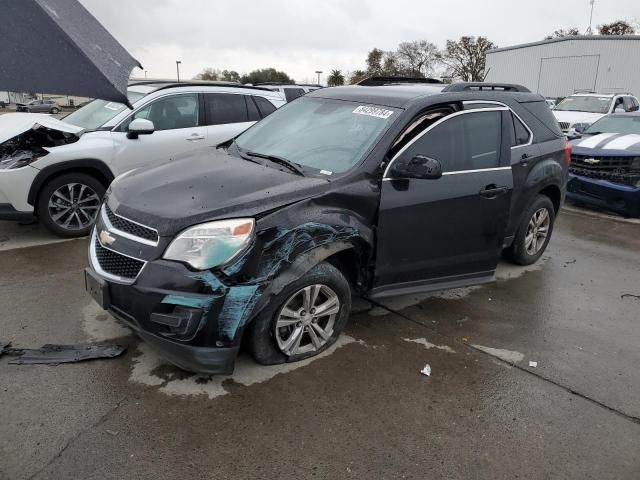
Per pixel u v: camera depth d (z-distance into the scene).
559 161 5.46
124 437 2.74
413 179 3.76
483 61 59.06
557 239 6.84
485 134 4.35
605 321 4.48
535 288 5.11
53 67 1.34
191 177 3.53
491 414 3.13
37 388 3.10
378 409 3.10
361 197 3.52
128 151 6.09
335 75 58.81
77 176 5.77
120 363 3.39
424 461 2.71
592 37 33.84
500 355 3.81
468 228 4.14
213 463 2.61
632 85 33.06
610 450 2.89
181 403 3.03
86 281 3.32
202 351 2.96
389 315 4.33
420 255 3.95
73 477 2.47
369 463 2.67
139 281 2.95
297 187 3.34
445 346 3.88
